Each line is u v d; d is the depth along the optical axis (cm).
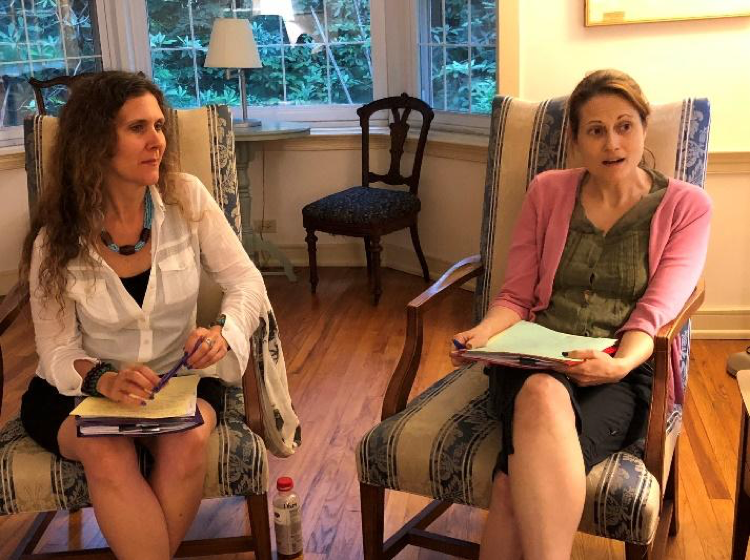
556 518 157
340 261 477
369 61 479
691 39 317
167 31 480
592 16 316
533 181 208
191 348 181
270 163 471
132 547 171
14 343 369
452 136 437
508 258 208
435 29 454
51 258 184
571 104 195
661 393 174
